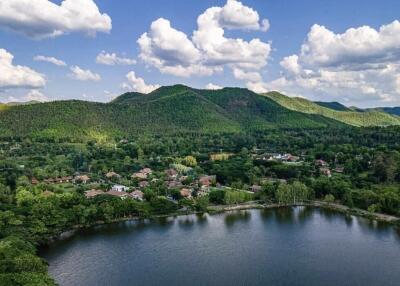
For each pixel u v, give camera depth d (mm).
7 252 177125
